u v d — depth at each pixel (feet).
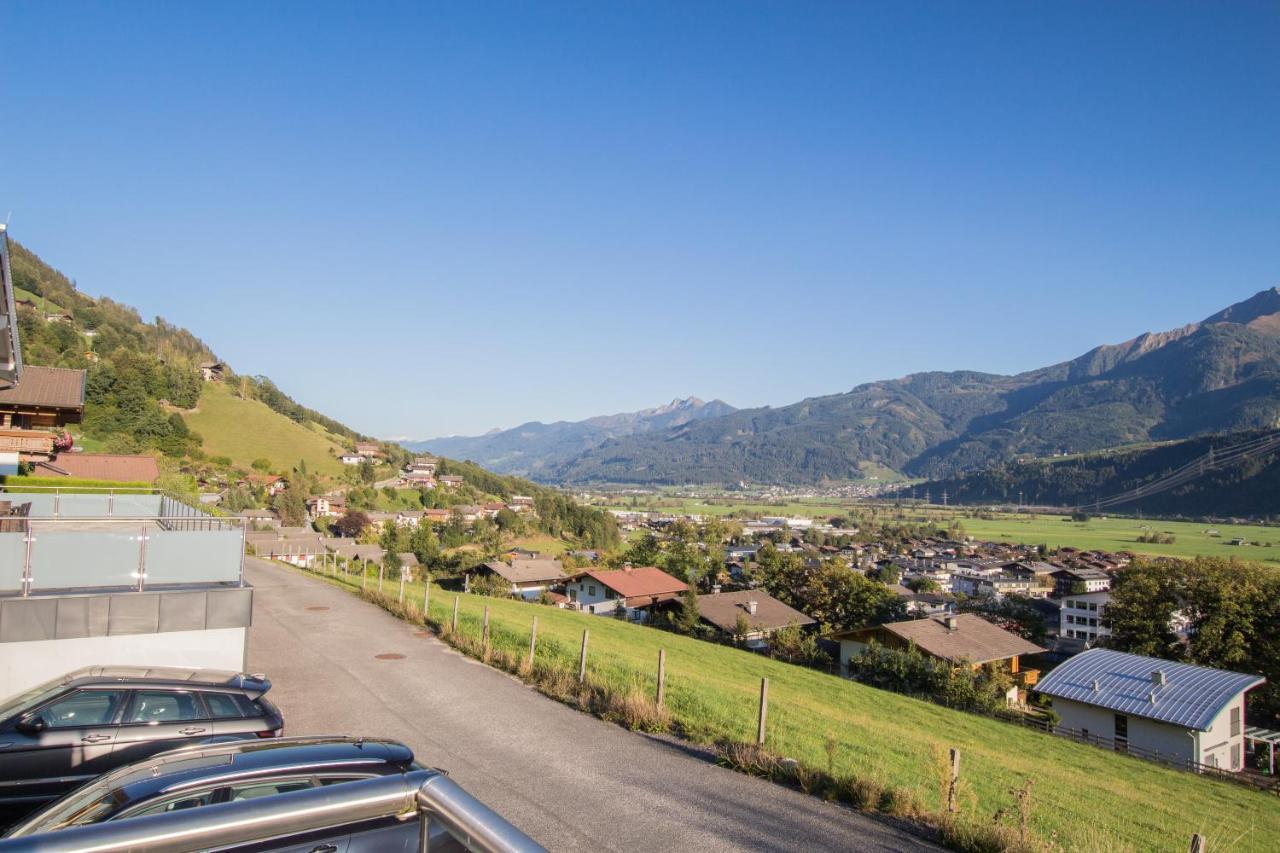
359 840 12.64
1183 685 115.85
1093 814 50.93
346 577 130.62
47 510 66.23
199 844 6.77
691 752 40.19
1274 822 64.90
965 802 42.34
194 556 40.73
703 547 403.75
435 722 42.75
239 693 29.50
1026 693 151.33
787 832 29.73
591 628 117.80
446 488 620.49
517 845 6.75
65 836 6.40
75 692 27.25
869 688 110.52
